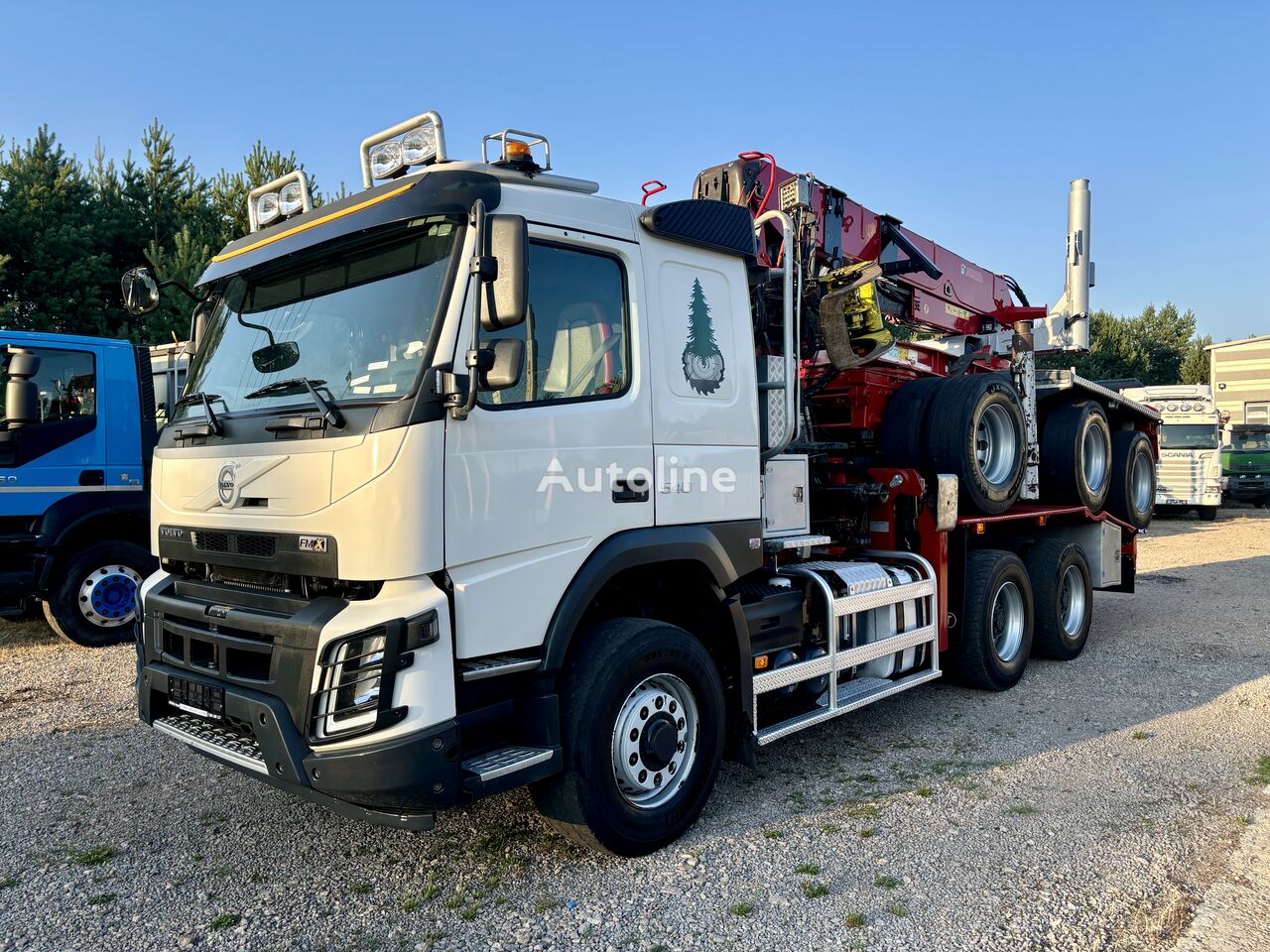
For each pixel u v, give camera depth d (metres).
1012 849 3.85
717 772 4.17
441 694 3.11
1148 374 53.16
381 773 2.98
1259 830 4.01
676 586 4.39
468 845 3.91
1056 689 6.57
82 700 6.23
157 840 3.98
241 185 20.53
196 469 3.81
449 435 3.21
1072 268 9.30
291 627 3.19
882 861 3.75
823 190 6.51
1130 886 3.51
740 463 4.43
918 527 6.02
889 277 7.38
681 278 4.23
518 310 3.10
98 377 7.86
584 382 3.73
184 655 3.70
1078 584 7.67
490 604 3.30
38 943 3.14
